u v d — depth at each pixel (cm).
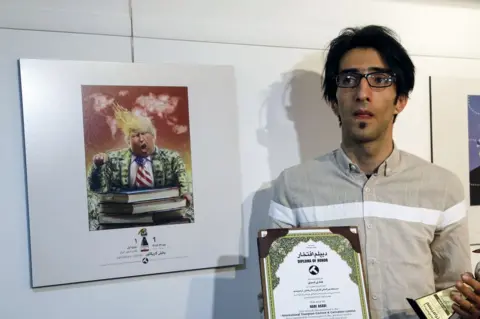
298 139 138
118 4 122
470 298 95
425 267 108
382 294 105
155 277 124
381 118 107
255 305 133
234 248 129
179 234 124
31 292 114
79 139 116
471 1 152
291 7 137
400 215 108
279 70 136
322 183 113
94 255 117
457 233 112
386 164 111
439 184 112
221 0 131
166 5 126
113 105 119
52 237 113
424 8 150
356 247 101
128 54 122
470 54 155
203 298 128
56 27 116
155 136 122
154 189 122
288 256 98
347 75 109
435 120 149
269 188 135
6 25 112
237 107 132
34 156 112
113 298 120
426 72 150
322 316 95
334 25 142
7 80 112
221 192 129
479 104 153
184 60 127
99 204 117
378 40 110
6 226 112
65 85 115
